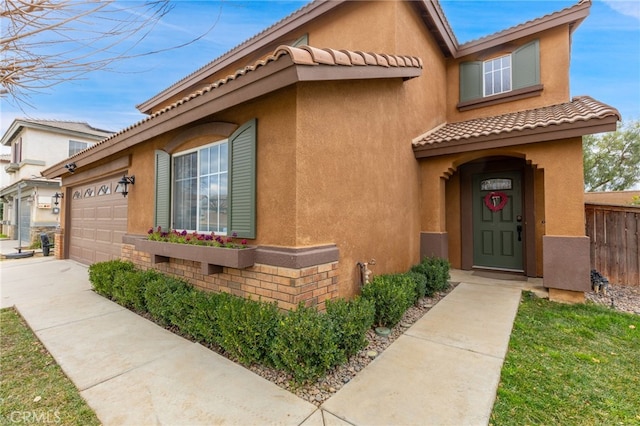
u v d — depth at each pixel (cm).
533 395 291
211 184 542
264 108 442
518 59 845
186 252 494
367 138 535
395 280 516
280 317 353
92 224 1036
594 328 454
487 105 890
